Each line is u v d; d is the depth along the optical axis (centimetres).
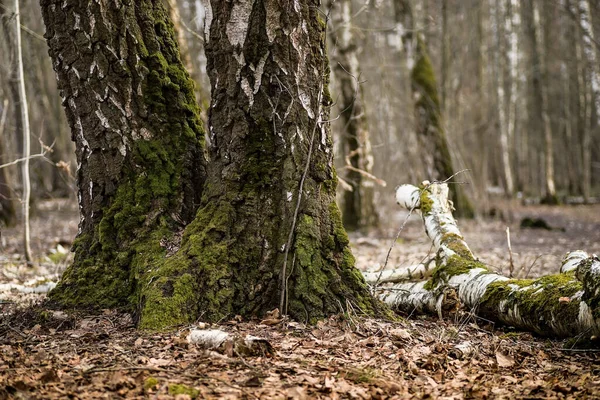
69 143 2309
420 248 1296
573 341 518
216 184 562
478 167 2330
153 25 613
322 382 410
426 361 462
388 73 2286
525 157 3353
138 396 374
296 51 547
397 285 696
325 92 569
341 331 514
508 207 2120
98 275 586
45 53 2317
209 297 528
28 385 371
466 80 2941
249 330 504
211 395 377
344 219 1653
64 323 538
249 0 542
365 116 1616
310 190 552
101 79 591
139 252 580
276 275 540
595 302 479
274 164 552
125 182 600
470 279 616
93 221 604
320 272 541
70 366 423
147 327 508
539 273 951
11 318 553
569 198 3525
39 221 1808
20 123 1800
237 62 547
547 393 411
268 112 550
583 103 3259
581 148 3578
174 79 620
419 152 2011
